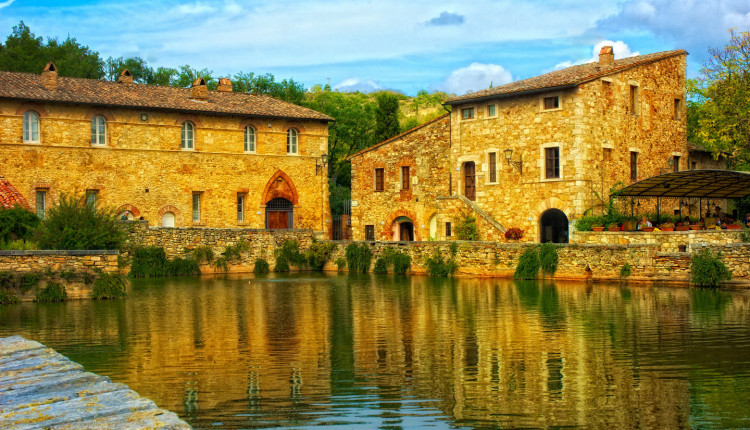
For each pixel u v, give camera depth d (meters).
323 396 12.74
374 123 69.50
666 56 41.91
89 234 27.86
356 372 14.41
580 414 11.74
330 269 42.03
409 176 45.31
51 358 11.34
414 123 80.38
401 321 20.81
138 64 69.50
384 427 11.09
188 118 45.41
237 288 31.14
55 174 41.50
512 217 39.66
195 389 13.16
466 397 12.67
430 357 15.75
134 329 19.58
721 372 14.12
